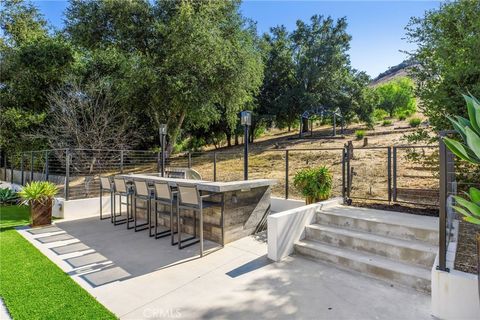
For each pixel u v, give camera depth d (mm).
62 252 4191
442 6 4766
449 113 4508
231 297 2852
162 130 7426
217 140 24578
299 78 23750
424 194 5340
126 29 13320
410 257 3273
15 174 12492
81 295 2846
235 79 13578
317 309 2617
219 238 4555
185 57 13008
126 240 4805
